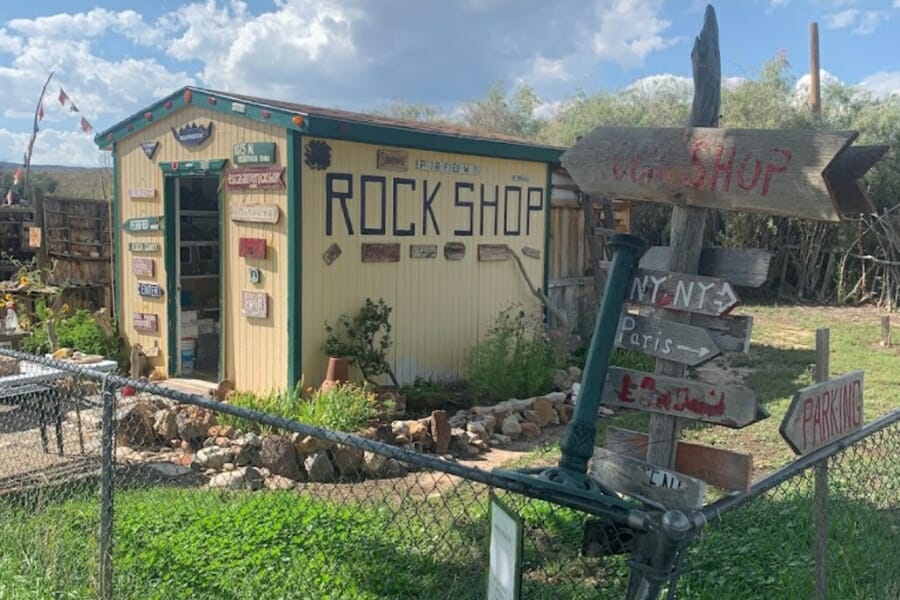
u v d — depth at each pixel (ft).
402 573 13.74
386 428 22.93
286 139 26.12
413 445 23.38
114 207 33.06
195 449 23.13
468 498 18.83
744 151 9.59
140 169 31.65
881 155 9.09
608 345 9.99
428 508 17.54
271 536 14.89
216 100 27.73
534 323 35.53
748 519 16.37
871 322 54.44
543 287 36.68
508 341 31.71
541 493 9.07
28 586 13.42
